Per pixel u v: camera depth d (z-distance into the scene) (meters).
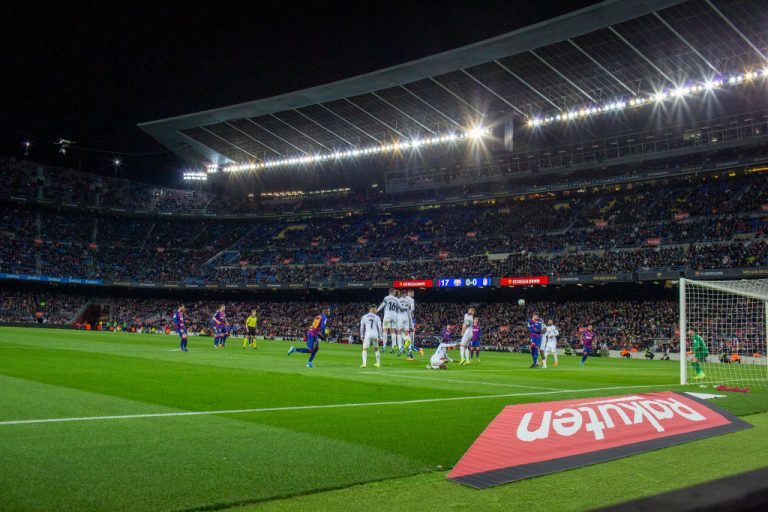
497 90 49.81
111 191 77.44
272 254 73.12
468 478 5.34
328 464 5.82
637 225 56.16
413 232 68.56
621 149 56.72
